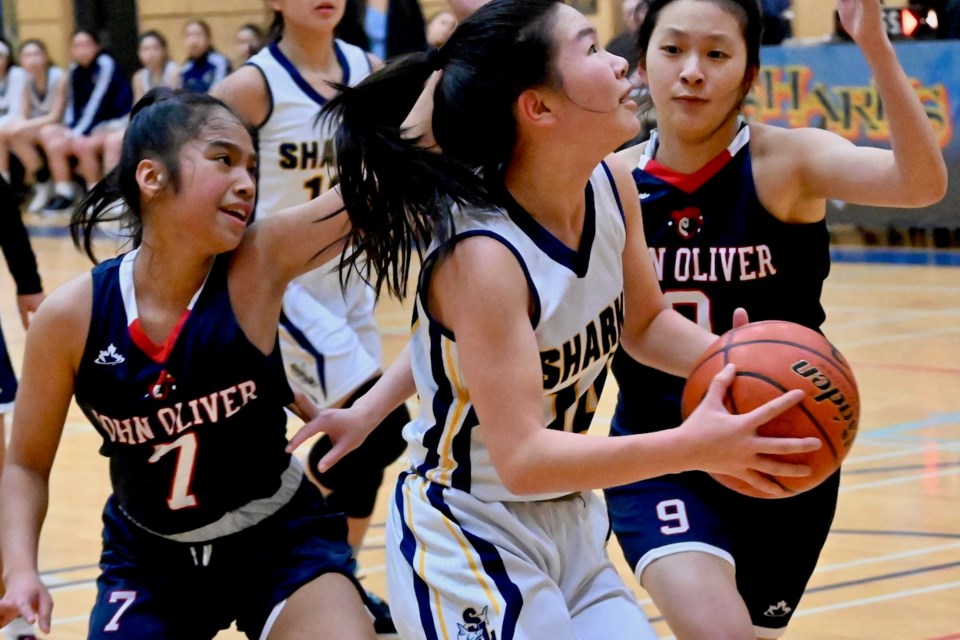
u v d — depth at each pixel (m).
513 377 3.06
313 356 5.78
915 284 12.82
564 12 3.18
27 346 3.71
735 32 4.01
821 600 5.67
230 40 23.92
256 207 6.07
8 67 21.64
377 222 3.35
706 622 3.64
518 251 3.14
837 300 12.21
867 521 6.61
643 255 3.62
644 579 3.87
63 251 17.62
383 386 3.92
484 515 3.30
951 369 9.55
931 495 6.95
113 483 3.85
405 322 12.37
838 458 3.01
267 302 3.72
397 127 3.31
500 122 3.22
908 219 14.19
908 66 13.73
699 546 3.83
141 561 3.83
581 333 3.27
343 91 3.33
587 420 3.47
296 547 3.83
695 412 2.88
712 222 4.14
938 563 6.03
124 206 3.85
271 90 5.97
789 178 4.06
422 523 3.36
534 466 2.99
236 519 3.79
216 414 3.66
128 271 3.70
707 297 4.17
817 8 17.61
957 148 13.67
